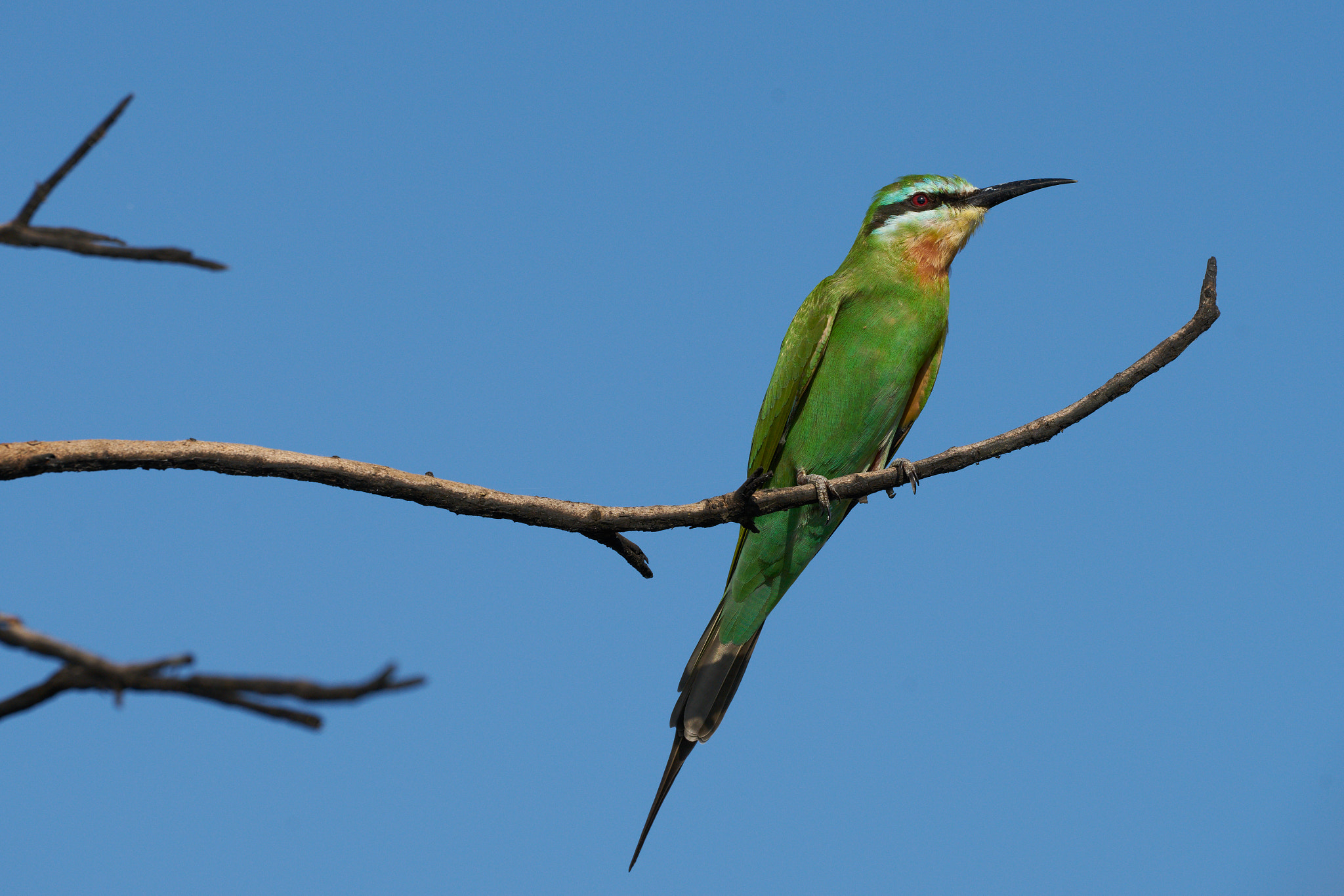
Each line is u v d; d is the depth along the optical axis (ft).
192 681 8.06
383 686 7.95
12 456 19.74
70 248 10.09
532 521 23.98
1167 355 25.76
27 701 8.85
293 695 8.01
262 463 21.47
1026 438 26.66
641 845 28.35
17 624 8.42
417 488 22.72
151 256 10.36
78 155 10.21
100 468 20.48
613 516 24.50
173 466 20.92
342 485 22.24
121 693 8.14
